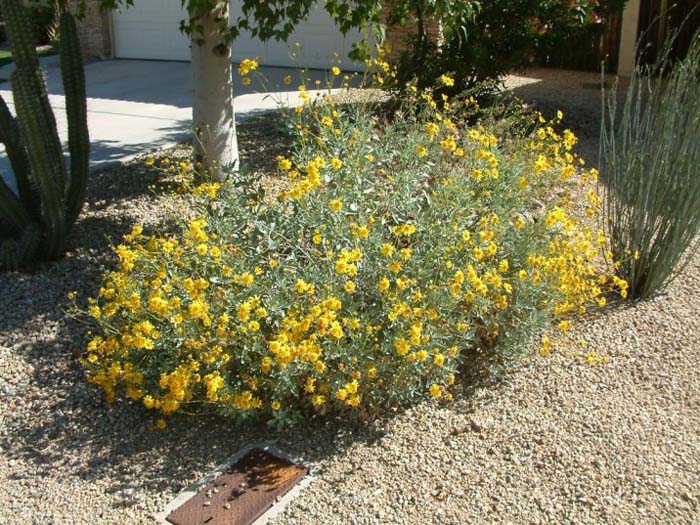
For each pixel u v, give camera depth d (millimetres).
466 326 3777
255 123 9602
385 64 6137
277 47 13836
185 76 13516
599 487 3436
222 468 3600
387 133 4777
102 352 3963
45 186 5320
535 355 4441
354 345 3631
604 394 4113
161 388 3770
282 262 3971
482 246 4129
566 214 5223
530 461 3605
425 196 4523
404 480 3496
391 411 3953
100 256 5703
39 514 3348
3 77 14086
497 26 9156
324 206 4082
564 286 4180
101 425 3922
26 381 4266
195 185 6930
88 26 15703
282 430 3828
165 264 3988
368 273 3920
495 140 4781
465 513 3303
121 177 7445
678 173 4867
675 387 4176
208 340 3666
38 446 3791
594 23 9625
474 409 3990
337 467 3594
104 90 12430
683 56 13008
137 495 3447
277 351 3328
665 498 3365
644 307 5055
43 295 5141
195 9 6199
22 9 5160
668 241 4973
